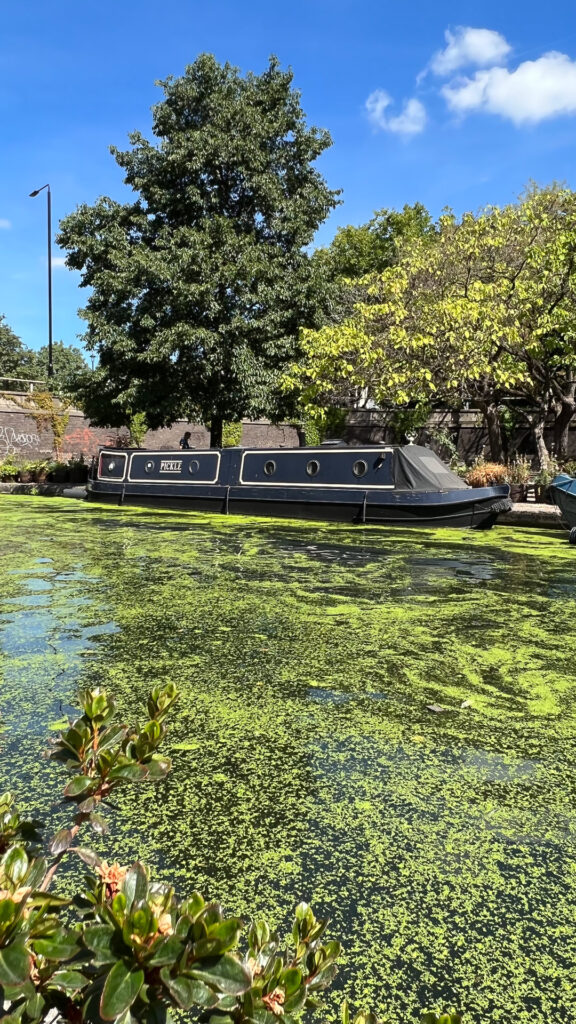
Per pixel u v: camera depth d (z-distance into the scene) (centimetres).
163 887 80
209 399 1859
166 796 233
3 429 2419
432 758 266
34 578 638
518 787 243
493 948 160
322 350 1516
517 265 1755
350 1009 140
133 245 1844
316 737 284
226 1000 69
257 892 179
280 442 2950
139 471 1503
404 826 215
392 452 1147
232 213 1917
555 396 1900
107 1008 63
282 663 384
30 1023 70
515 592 602
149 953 66
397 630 462
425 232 3173
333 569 710
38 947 68
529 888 185
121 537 955
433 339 1434
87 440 2673
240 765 257
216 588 598
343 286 2175
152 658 388
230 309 1755
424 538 977
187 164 1764
